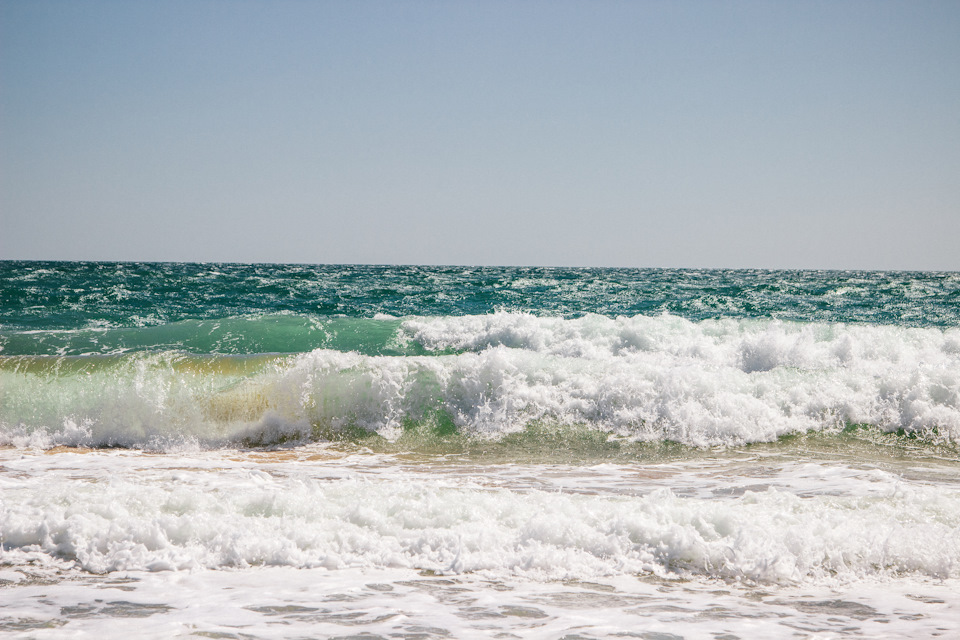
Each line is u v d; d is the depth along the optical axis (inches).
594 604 138.9
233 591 142.8
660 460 296.7
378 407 345.1
